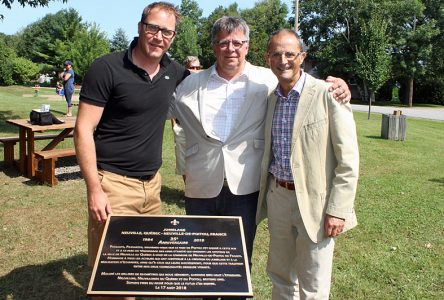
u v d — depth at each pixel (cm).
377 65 1994
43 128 679
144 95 271
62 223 506
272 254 306
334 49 4150
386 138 1317
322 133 266
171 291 196
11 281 379
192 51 6316
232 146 298
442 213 590
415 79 4078
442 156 1065
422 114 2781
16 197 594
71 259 422
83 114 263
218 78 298
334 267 421
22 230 481
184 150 333
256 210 313
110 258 212
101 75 260
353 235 502
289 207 284
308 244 279
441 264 432
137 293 194
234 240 227
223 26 282
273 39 269
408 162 961
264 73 314
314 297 285
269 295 372
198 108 300
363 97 4191
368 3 3853
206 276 205
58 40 5706
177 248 220
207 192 306
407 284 391
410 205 623
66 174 729
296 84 274
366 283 392
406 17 3791
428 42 3809
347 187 263
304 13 4397
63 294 364
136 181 287
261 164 301
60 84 3095
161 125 290
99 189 264
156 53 266
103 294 193
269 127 289
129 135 277
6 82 4697
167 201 594
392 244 479
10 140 759
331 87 266
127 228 231
